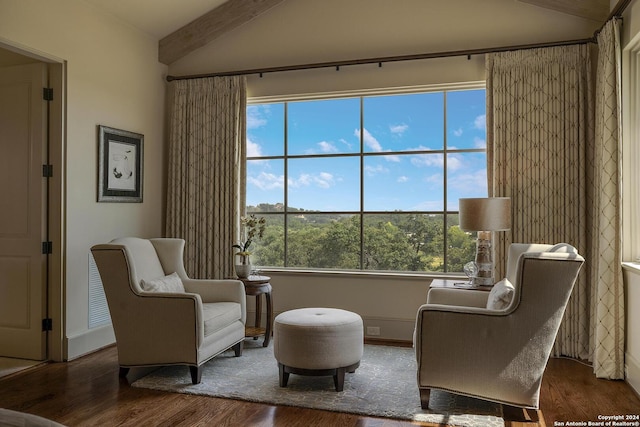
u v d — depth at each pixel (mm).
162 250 4164
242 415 2838
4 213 3961
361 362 3865
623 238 3471
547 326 2646
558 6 4043
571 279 2574
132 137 4668
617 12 3432
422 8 4480
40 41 3646
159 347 3363
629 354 3367
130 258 3396
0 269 3975
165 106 5227
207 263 5020
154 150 5043
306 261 5086
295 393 3170
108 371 3629
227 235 4934
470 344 2766
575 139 4020
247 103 5195
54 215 3879
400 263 4828
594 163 3926
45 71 3887
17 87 3943
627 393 3199
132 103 4691
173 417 2803
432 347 2834
